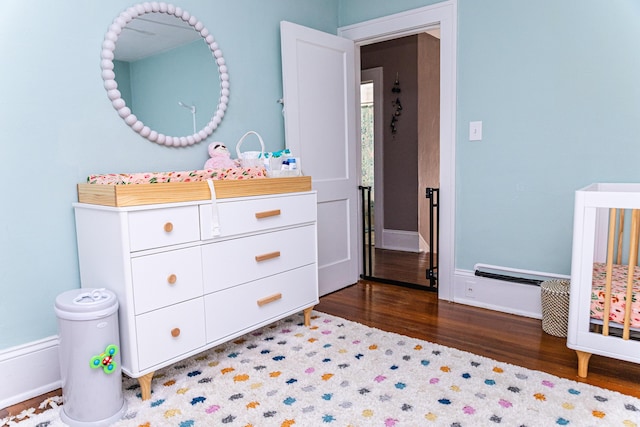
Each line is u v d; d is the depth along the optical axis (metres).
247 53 2.63
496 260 2.71
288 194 2.24
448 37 2.76
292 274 2.31
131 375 1.65
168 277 1.73
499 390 1.71
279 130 2.87
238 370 1.93
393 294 3.10
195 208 1.81
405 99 4.44
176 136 2.26
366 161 5.24
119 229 1.60
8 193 1.72
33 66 1.76
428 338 2.27
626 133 2.20
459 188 2.82
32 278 1.80
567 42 2.34
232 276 1.99
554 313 2.26
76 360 1.52
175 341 1.78
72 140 1.88
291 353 2.10
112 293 1.64
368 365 1.95
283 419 1.55
